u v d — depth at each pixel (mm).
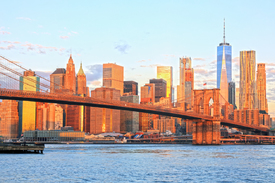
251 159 133875
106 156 145750
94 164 110375
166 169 98812
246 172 94438
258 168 103375
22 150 146125
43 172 89812
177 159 131250
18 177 81500
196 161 123062
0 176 82562
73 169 96938
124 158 135125
